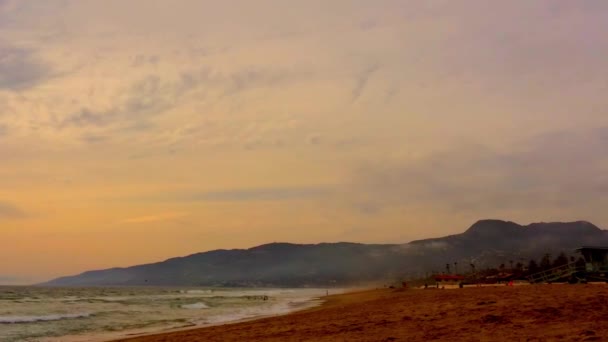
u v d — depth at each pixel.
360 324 19.78
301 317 29.34
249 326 24.98
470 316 17.88
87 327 31.81
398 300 37.53
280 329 21.55
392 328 17.17
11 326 32.34
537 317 15.51
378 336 15.18
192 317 40.66
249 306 61.53
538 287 33.25
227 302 75.69
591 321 13.70
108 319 38.66
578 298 19.86
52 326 32.50
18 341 24.53
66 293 126.94
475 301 24.55
